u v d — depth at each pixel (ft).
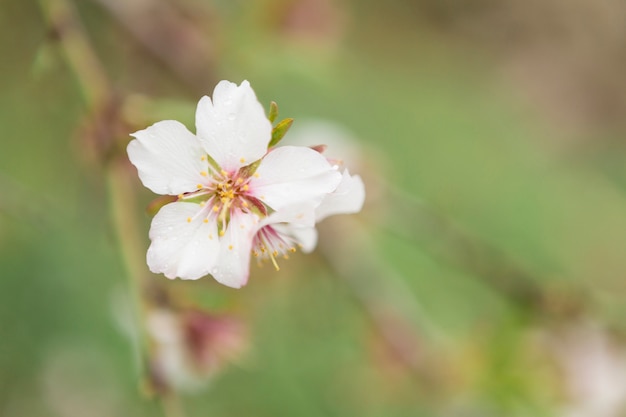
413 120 2.07
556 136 2.43
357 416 1.66
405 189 1.99
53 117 1.49
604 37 2.53
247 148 0.79
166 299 0.96
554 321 1.28
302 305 1.47
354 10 2.20
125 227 0.96
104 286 1.54
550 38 2.50
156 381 0.91
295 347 1.62
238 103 0.79
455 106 2.17
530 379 1.24
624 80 2.54
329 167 0.79
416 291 1.89
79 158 1.28
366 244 1.37
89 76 0.99
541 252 2.10
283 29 1.33
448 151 2.08
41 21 1.47
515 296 1.30
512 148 2.21
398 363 1.32
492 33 2.43
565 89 2.48
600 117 2.51
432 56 2.27
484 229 2.06
